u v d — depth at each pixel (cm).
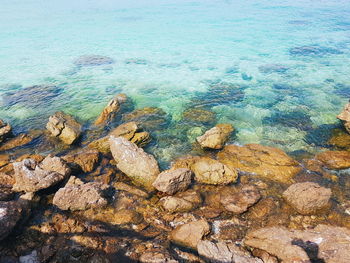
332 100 1784
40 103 1842
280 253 791
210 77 2238
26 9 5584
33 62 2650
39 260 772
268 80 2136
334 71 2253
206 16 4622
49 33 3747
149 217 948
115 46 3152
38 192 1016
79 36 3591
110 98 1906
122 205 998
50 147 1366
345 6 4803
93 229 893
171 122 1583
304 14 4391
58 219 928
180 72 2359
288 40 3145
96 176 1157
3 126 1422
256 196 1016
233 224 927
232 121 1579
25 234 859
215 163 1145
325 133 1433
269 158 1225
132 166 1162
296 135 1432
